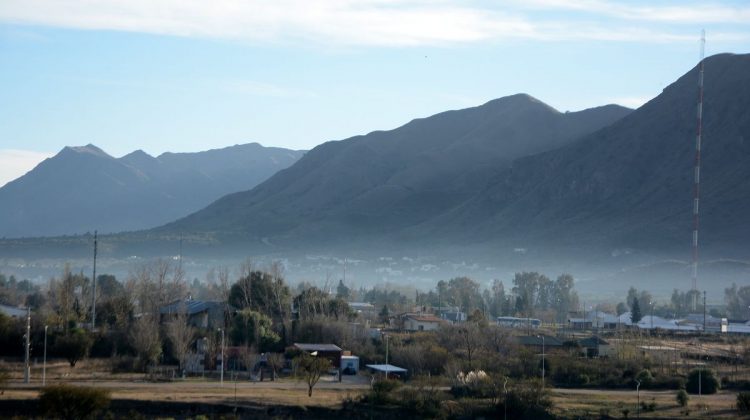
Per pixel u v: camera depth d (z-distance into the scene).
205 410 101.69
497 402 104.88
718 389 122.19
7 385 109.00
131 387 111.69
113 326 153.75
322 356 129.00
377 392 107.00
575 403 110.06
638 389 115.31
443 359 132.75
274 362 130.12
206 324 158.25
